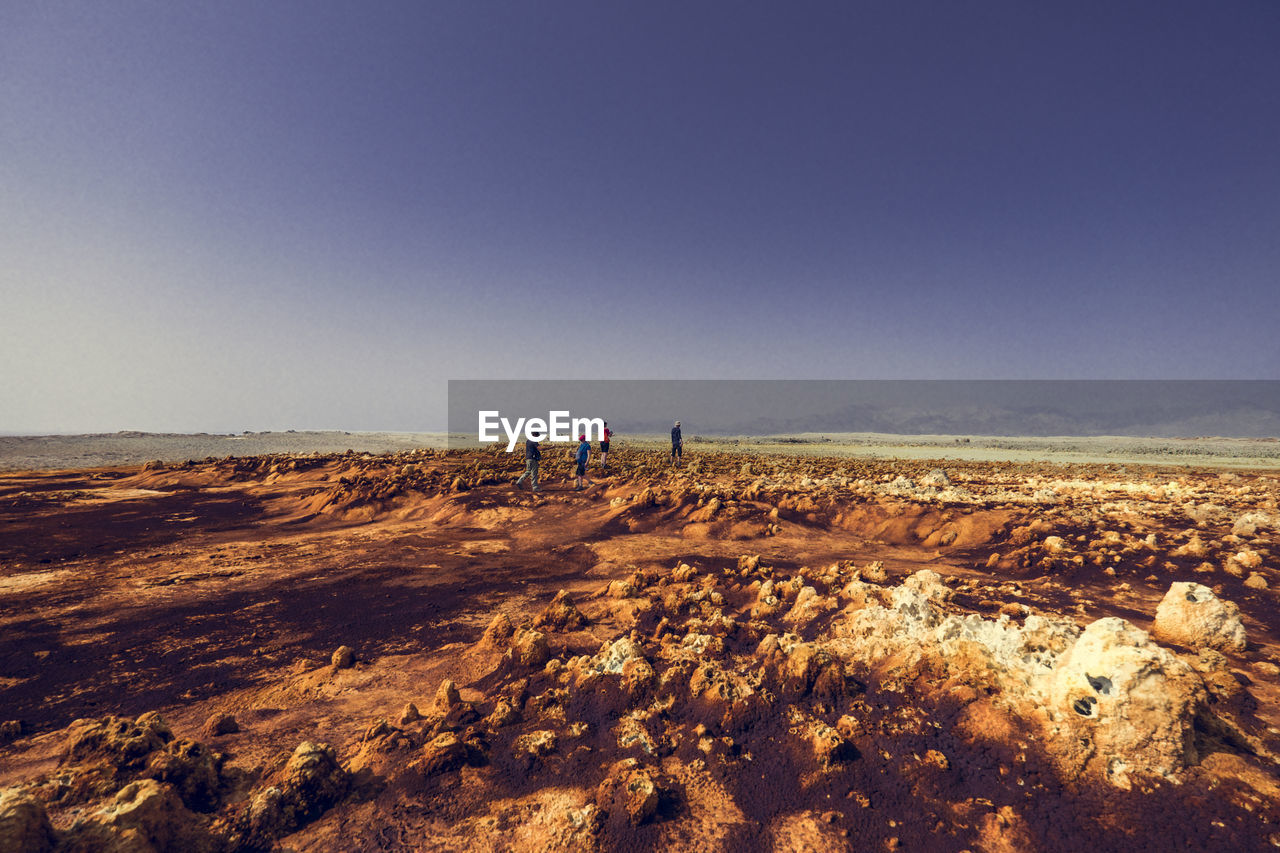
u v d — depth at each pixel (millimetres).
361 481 15828
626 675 4305
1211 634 4535
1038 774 3141
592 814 2998
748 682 4148
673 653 4738
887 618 4734
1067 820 2846
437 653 5496
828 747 3418
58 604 7008
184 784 3057
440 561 9250
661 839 2896
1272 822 2682
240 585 7875
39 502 14797
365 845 2842
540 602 7051
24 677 4941
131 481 19547
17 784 3219
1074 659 3592
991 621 4426
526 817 3055
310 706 4414
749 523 10773
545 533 11461
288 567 8852
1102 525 8711
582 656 4793
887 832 2900
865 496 12398
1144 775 3039
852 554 8977
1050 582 6648
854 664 4395
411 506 14273
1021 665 3836
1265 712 3615
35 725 4098
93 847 2426
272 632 6062
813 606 5523
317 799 3090
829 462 26469
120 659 5336
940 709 3736
